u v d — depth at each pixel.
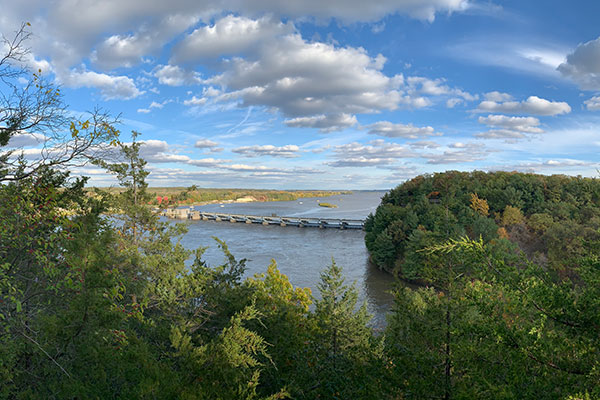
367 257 99.19
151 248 16.81
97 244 7.00
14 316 6.48
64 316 6.42
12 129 7.32
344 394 11.78
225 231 157.00
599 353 6.48
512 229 88.44
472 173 149.62
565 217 92.00
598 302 6.68
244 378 7.95
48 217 7.05
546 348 6.70
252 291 14.07
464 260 8.09
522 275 7.28
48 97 7.45
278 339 12.48
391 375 11.16
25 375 6.85
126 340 7.27
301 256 98.94
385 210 102.31
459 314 10.23
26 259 7.24
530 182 121.31
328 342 14.92
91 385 6.71
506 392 6.50
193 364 7.62
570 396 5.72
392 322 12.38
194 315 12.59
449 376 10.47
